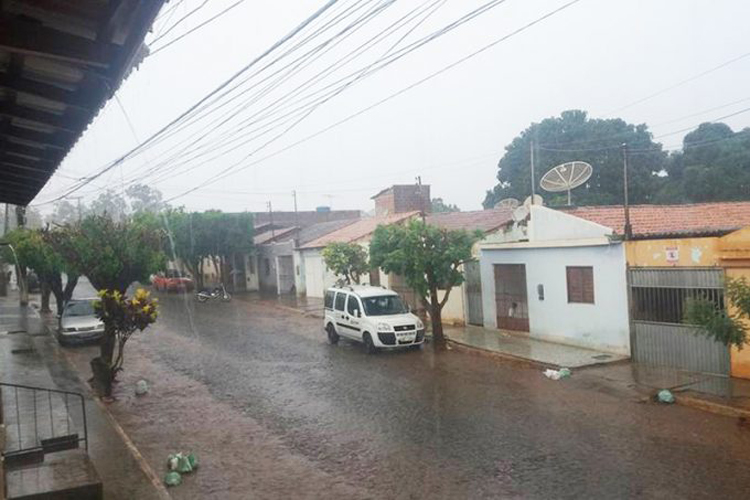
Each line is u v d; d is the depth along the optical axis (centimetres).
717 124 3600
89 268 1523
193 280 4353
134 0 325
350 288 1938
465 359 1608
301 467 887
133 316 1382
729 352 1272
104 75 412
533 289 1806
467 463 857
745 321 1201
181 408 1255
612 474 787
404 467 859
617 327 1523
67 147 659
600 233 1587
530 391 1243
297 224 5088
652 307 1434
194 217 4006
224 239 4025
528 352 1597
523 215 1973
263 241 4244
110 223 1575
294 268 3716
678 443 895
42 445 900
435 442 956
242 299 3716
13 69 437
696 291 1338
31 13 342
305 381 1445
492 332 1945
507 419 1055
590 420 1028
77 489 753
